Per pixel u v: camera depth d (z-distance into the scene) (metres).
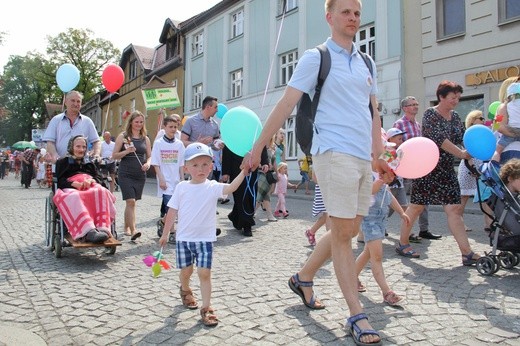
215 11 27.64
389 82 17.06
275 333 3.10
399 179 6.59
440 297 3.89
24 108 69.88
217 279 4.50
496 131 5.45
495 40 13.93
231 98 26.69
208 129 7.58
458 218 5.20
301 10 21.59
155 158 6.86
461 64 14.79
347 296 3.04
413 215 5.51
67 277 4.62
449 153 5.29
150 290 4.15
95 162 6.04
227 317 3.42
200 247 3.53
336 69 3.04
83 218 5.30
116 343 2.97
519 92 5.25
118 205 11.85
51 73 46.28
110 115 44.25
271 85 23.27
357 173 2.97
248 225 7.25
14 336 3.02
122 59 40.03
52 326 3.26
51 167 6.64
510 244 4.59
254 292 4.05
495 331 3.11
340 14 3.07
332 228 3.07
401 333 3.09
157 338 3.04
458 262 5.23
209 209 3.58
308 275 3.58
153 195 15.70
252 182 7.25
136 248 6.19
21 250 6.05
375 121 3.43
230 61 26.64
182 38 31.39
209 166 3.70
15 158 34.88
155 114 34.00
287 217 9.77
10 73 69.31
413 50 16.23
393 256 5.57
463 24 14.92
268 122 3.04
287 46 22.45
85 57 44.97
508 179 4.64
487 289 4.12
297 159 21.36
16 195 15.67
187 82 30.94
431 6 15.58
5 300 3.85
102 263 5.29
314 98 3.07
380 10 17.38
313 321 3.31
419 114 16.03
